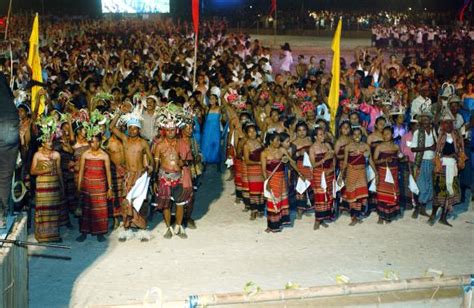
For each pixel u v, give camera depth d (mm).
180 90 13320
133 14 44562
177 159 9414
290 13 50375
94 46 23875
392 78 16625
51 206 9273
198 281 8133
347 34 45812
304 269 8508
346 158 10102
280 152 9703
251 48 24781
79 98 13500
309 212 10883
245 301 5945
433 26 38188
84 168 9328
